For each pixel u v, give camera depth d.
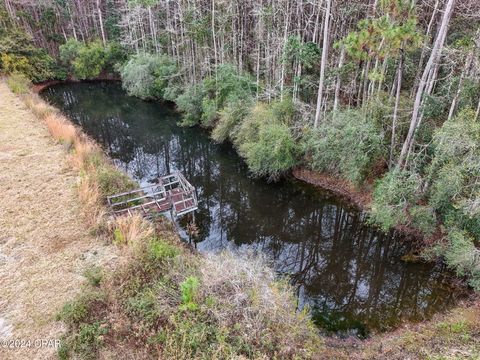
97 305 7.34
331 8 16.98
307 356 6.90
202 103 21.55
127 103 28.66
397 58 13.83
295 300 8.84
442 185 10.08
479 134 9.58
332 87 15.98
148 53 28.05
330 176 15.40
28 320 7.11
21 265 8.55
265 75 20.89
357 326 8.99
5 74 28.91
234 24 22.23
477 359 7.06
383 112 13.42
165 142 22.48
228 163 18.73
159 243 9.34
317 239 13.24
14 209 10.62
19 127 17.02
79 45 33.00
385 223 11.35
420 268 10.89
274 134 14.67
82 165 13.16
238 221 14.21
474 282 9.40
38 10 36.41
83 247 9.23
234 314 7.09
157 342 6.64
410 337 8.22
